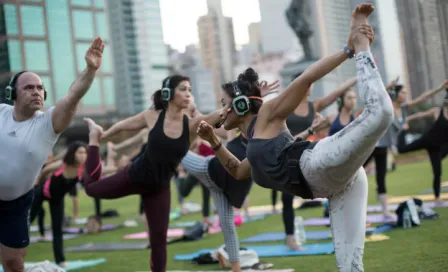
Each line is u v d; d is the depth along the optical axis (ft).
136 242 25.93
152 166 14.97
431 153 26.00
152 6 287.89
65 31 146.10
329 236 21.12
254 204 41.73
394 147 26.17
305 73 9.60
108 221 39.19
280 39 299.79
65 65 143.95
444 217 21.93
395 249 16.83
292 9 61.82
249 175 11.43
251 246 21.11
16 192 11.71
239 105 10.85
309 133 15.10
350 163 8.88
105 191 15.66
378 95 8.51
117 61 270.26
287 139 10.05
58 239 20.21
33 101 11.38
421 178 44.80
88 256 22.76
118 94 268.21
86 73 10.75
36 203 20.22
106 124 145.89
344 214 9.69
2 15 118.93
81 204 58.85
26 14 127.54
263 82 14.05
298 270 15.56
